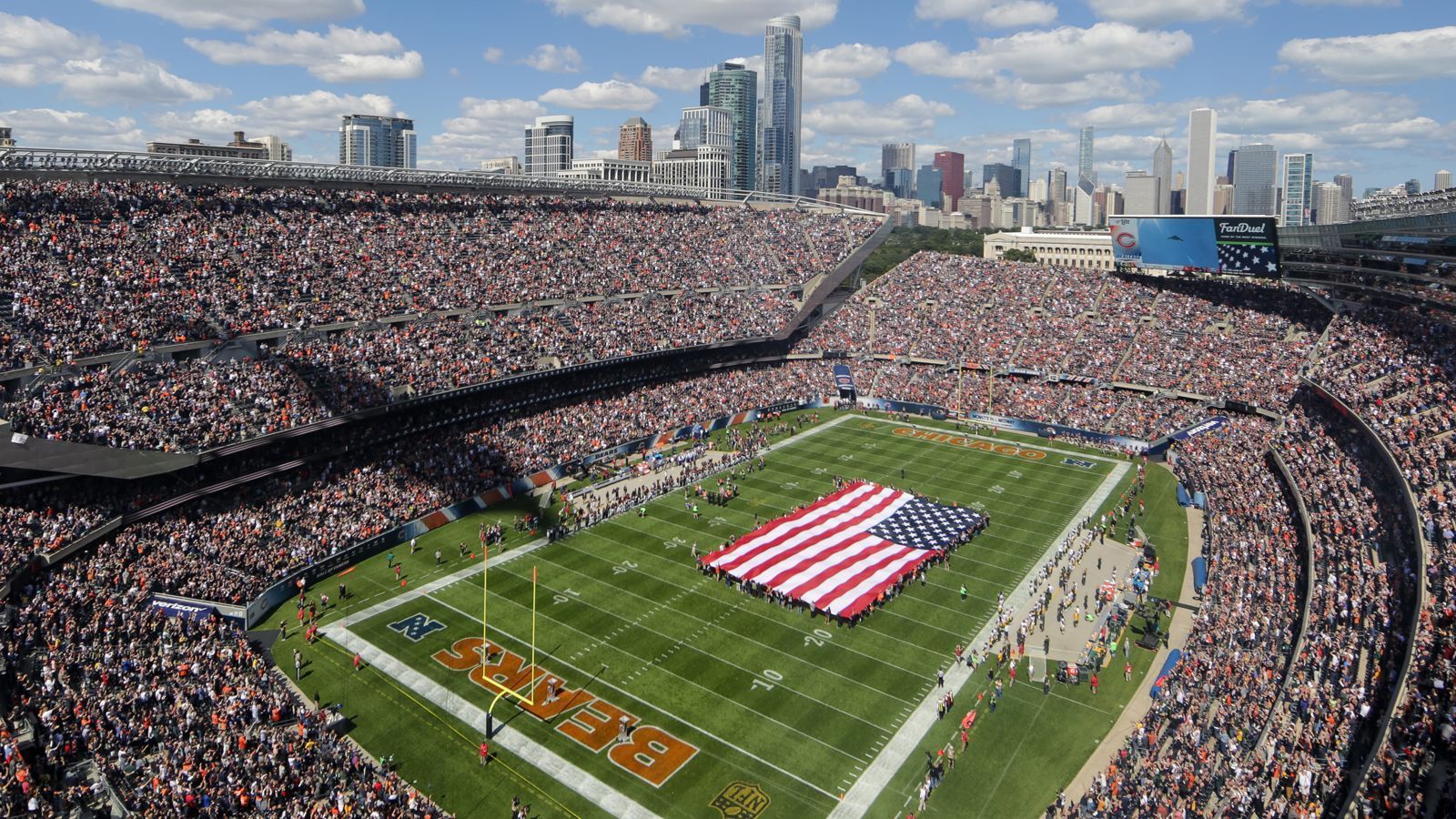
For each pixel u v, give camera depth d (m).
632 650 60.03
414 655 58.91
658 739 50.19
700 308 130.25
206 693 49.69
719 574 72.31
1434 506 54.69
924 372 134.75
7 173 85.62
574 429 103.75
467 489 86.56
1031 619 64.00
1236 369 114.56
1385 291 97.75
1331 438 80.12
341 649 59.56
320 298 93.56
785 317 137.50
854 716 52.66
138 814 38.81
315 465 81.75
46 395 66.75
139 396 71.50
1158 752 46.72
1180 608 66.81
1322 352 103.31
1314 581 55.94
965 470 102.00
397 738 49.97
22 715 43.84
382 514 78.19
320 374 84.56
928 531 79.81
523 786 46.09
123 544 63.88
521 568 73.19
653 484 94.44
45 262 78.69
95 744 43.22
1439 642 41.56
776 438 116.06
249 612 61.72
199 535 68.00
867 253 157.12
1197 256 122.19
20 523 59.84
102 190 90.19
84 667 49.56
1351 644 46.91
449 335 99.38
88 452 62.75
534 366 101.19
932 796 45.56
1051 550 78.12
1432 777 34.66
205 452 69.88
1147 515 86.88
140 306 79.44
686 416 116.06
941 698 54.62
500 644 60.47
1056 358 128.38
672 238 142.75
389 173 117.00
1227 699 48.38
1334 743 40.16
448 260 110.94
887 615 65.62
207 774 42.44
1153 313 130.75
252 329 84.50
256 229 98.00
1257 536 70.38
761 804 45.03
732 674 57.09
